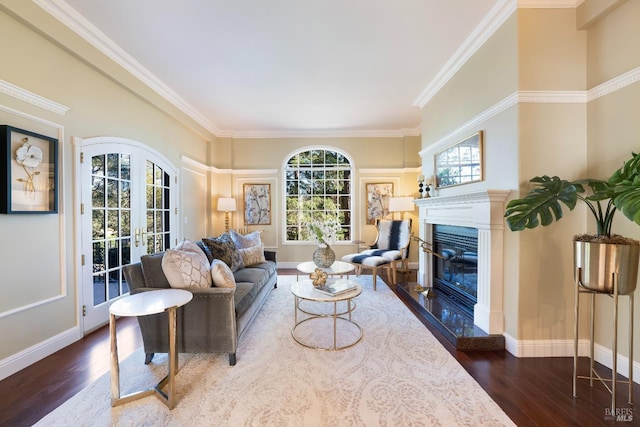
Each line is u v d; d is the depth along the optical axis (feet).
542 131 6.93
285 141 18.56
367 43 8.70
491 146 7.95
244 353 7.10
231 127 17.46
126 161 10.22
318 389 5.64
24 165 6.57
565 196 5.57
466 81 9.14
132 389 5.73
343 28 7.98
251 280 9.36
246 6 7.10
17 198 6.42
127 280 6.60
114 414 4.98
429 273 11.94
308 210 18.92
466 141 9.12
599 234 5.66
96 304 8.82
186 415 4.94
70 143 7.90
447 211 10.02
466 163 9.12
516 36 6.92
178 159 13.75
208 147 17.22
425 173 12.61
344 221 18.85
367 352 7.17
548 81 6.91
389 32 8.17
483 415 4.94
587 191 6.85
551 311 7.00
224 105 13.79
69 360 6.88
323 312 9.96
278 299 11.54
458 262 10.08
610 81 6.30
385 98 12.91
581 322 7.02
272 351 7.20
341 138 18.54
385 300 11.30
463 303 9.71
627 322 6.09
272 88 11.87
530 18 6.90
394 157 18.52
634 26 5.87
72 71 7.93
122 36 8.34
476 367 6.51
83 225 8.30
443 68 10.14
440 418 4.86
